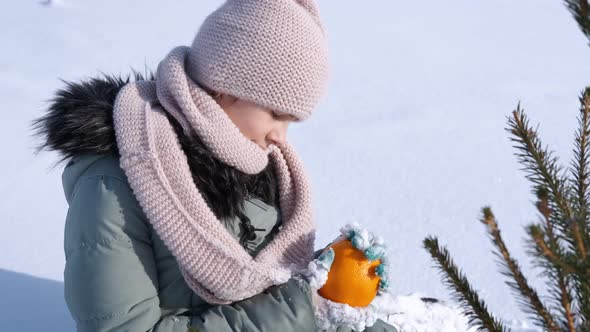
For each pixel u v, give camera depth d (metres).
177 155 1.41
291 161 1.67
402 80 4.50
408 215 2.88
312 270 1.51
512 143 3.56
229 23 1.42
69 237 1.42
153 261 1.46
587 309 1.08
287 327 1.42
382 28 5.65
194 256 1.39
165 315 1.47
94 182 1.42
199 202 1.40
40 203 2.97
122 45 4.89
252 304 1.46
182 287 1.47
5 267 2.45
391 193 3.07
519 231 2.72
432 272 2.47
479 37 5.46
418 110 4.01
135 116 1.44
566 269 0.99
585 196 1.30
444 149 3.51
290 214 1.67
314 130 3.75
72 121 1.44
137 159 1.39
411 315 2.17
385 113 3.97
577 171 1.36
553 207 1.17
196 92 1.45
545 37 5.45
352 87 4.37
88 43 4.89
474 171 3.27
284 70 1.41
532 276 2.39
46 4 5.73
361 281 1.53
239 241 1.54
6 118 3.66
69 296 1.38
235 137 1.44
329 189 3.10
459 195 3.04
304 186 1.66
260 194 1.65
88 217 1.39
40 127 1.55
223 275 1.39
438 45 5.24
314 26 1.48
